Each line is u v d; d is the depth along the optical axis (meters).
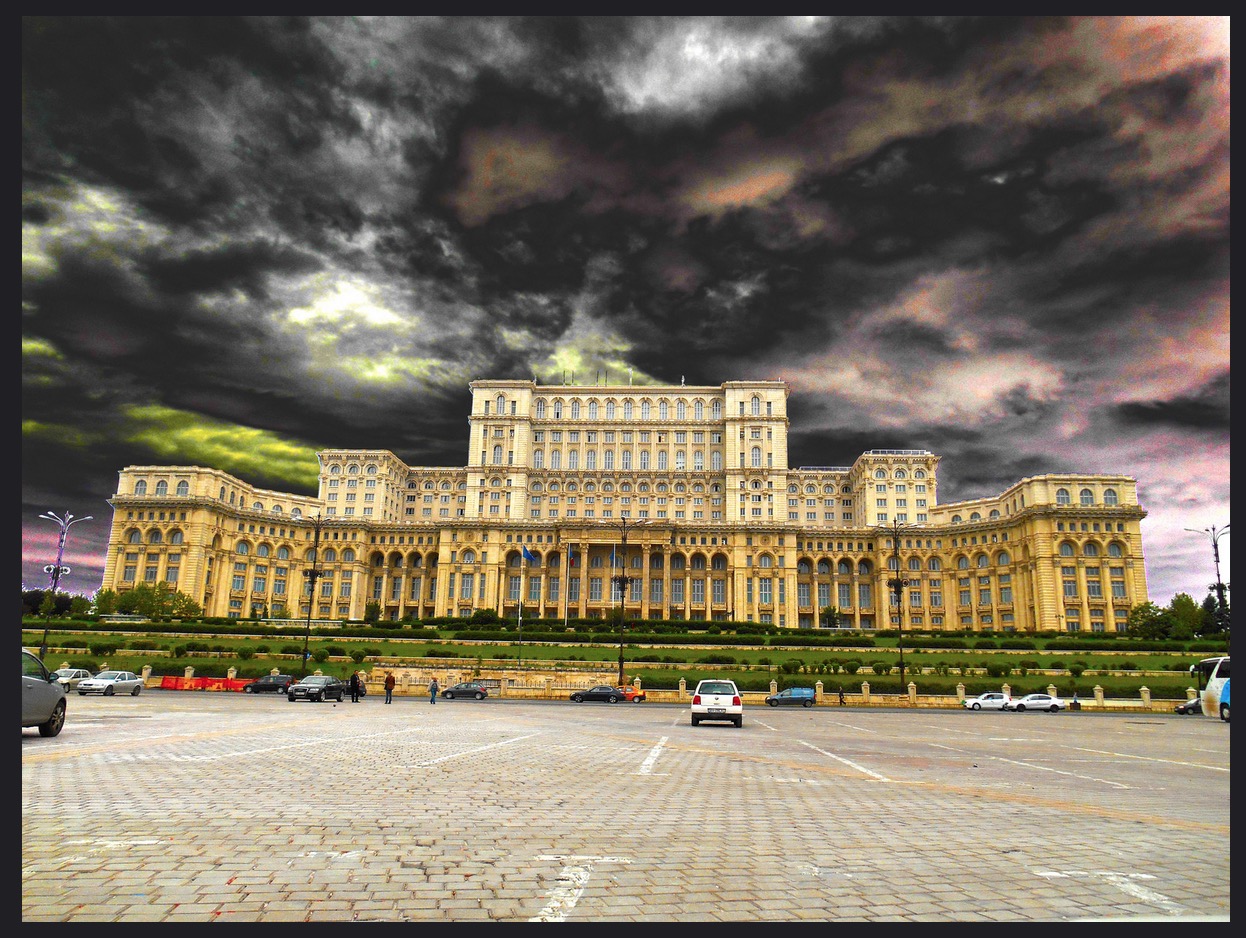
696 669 75.06
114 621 99.25
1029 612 125.69
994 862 9.27
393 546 149.50
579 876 8.37
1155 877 8.66
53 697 21.45
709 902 7.54
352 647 82.62
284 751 19.64
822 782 16.50
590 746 23.64
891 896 7.83
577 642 94.44
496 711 44.50
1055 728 38.53
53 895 7.28
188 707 40.22
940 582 141.50
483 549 144.25
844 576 148.62
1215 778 18.44
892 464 153.25
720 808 12.81
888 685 65.31
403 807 12.05
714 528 143.12
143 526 130.50
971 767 20.12
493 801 12.91
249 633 92.50
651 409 165.62
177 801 12.03
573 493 158.50
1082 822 12.02
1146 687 60.78
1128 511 121.31
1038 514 122.88
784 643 94.00
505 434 159.12
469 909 7.15
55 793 12.55
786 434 158.25
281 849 9.16
